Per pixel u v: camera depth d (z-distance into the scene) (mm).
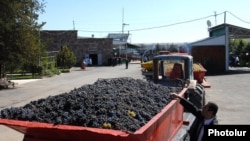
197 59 36969
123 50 68188
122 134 4430
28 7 25875
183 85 10453
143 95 6930
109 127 4812
